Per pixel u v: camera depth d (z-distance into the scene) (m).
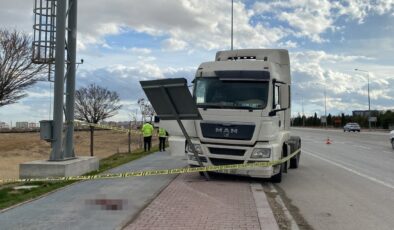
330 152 27.00
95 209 8.59
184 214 8.34
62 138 13.52
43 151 31.98
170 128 13.51
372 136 55.34
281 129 13.73
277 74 13.34
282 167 13.55
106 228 7.24
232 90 12.66
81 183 11.85
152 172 14.05
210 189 11.36
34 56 13.88
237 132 12.38
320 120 147.62
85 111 62.66
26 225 7.36
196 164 12.89
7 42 36.09
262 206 9.22
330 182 13.82
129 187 11.24
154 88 11.66
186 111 11.91
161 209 8.73
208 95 12.78
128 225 7.46
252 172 12.38
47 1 13.91
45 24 13.91
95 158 15.07
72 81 14.46
